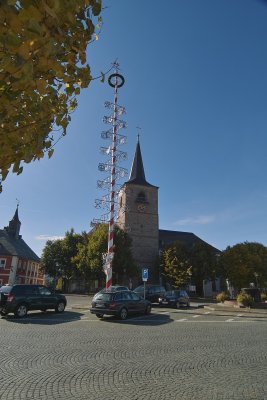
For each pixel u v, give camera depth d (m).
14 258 71.75
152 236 66.19
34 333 13.56
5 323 16.77
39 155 2.74
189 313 23.91
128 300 20.36
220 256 59.44
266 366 8.66
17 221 82.12
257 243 59.84
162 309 27.06
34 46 2.03
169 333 14.16
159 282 62.16
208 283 67.12
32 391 6.68
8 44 1.86
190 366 8.62
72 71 2.71
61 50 2.37
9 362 8.87
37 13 1.90
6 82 2.04
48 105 2.60
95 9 2.61
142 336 13.27
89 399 6.25
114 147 29.89
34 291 20.88
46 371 8.09
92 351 10.32
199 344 11.66
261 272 57.56
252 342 12.18
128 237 57.28
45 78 2.33
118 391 6.69
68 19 2.12
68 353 10.01
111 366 8.58
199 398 6.30
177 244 60.72
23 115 2.43
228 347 11.17
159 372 8.05
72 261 57.84
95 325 16.52
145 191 68.19
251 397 6.36
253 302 29.97
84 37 2.62
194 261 57.50
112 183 28.73
